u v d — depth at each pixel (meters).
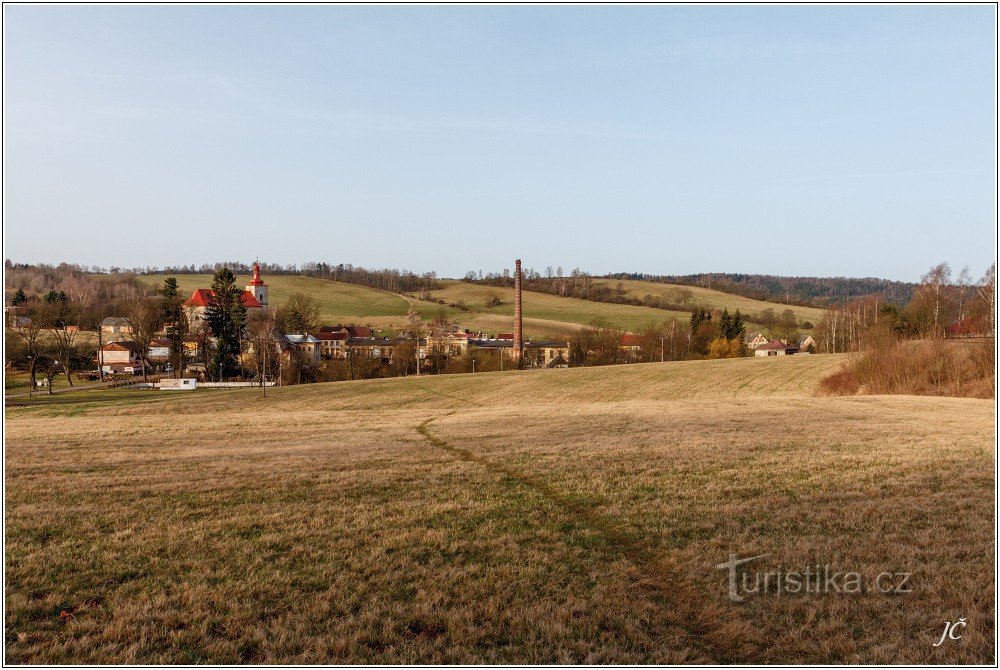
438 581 11.00
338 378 103.06
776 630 9.38
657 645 9.02
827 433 26.30
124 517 14.77
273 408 57.22
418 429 31.80
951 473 18.00
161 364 125.19
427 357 111.06
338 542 12.88
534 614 9.80
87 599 10.45
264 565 11.77
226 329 112.31
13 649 8.88
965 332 56.62
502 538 13.03
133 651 8.78
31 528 13.95
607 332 120.44
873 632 9.23
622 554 12.21
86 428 35.94
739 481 17.69
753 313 186.50
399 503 15.78
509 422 33.50
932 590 10.32
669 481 17.81
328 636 9.19
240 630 9.46
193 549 12.59
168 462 22.16
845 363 59.69
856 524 13.62
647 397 57.78
